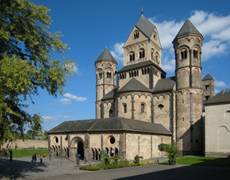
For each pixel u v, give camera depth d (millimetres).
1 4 29875
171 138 77438
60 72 32500
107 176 37000
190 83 76812
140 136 66938
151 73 85250
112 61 98375
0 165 52031
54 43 34000
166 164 55219
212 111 69125
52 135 76250
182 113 76312
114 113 88688
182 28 80625
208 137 68750
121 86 91938
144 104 80812
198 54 78312
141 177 35344
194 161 58312
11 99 29828
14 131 31516
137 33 93938
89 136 67938
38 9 32438
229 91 70875
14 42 32625
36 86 32594
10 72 26109
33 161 61625
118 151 62594
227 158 63219
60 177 36500
